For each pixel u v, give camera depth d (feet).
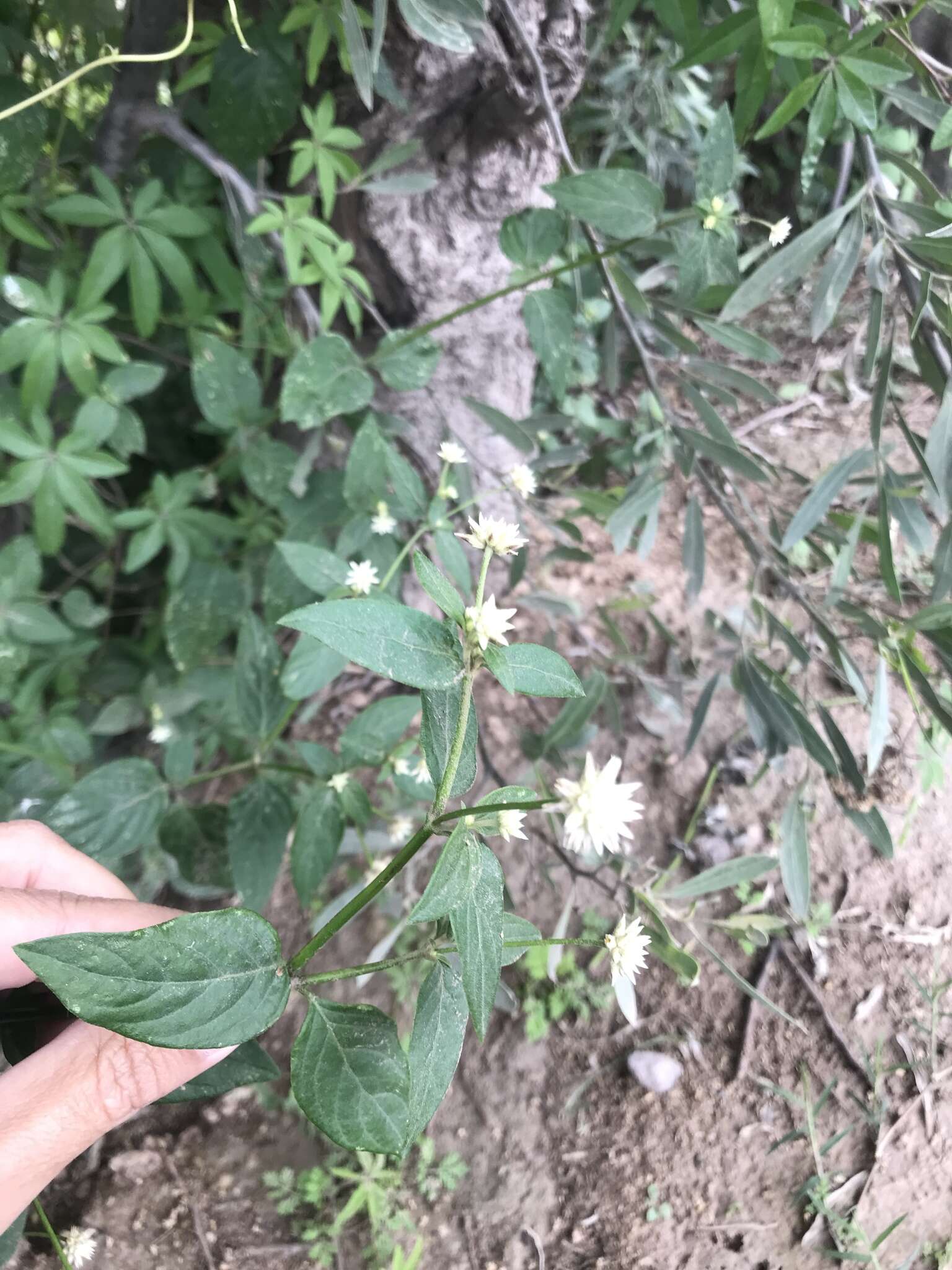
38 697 1.59
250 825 1.35
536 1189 1.79
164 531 1.59
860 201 1.17
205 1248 1.67
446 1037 0.72
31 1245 1.63
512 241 1.38
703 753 2.40
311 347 1.36
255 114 1.37
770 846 2.22
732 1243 1.71
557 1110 1.88
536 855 2.19
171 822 1.42
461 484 1.76
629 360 2.41
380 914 2.05
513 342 2.03
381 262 1.76
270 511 1.80
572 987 2.02
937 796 2.29
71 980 0.56
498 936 0.62
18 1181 0.81
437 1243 1.72
